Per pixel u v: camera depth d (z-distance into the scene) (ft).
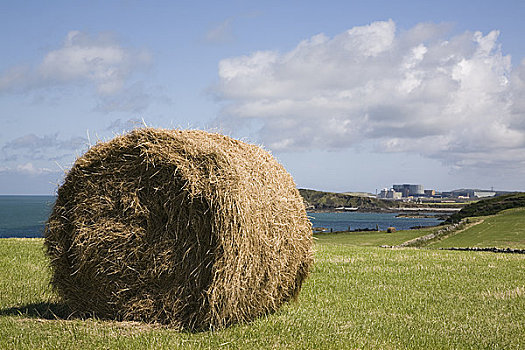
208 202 22.98
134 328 23.59
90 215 25.72
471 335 24.23
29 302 29.58
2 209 490.90
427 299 33.01
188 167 23.71
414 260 54.60
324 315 27.63
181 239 23.99
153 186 24.66
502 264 52.49
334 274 42.96
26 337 21.38
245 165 24.79
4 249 54.19
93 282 25.68
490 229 110.11
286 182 28.07
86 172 25.89
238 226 23.13
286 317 26.55
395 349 21.58
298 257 28.37
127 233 24.94
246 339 22.35
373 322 26.37
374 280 40.29
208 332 23.45
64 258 26.43
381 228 307.17
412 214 614.75
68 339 21.31
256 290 24.93
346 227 317.22
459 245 96.32
